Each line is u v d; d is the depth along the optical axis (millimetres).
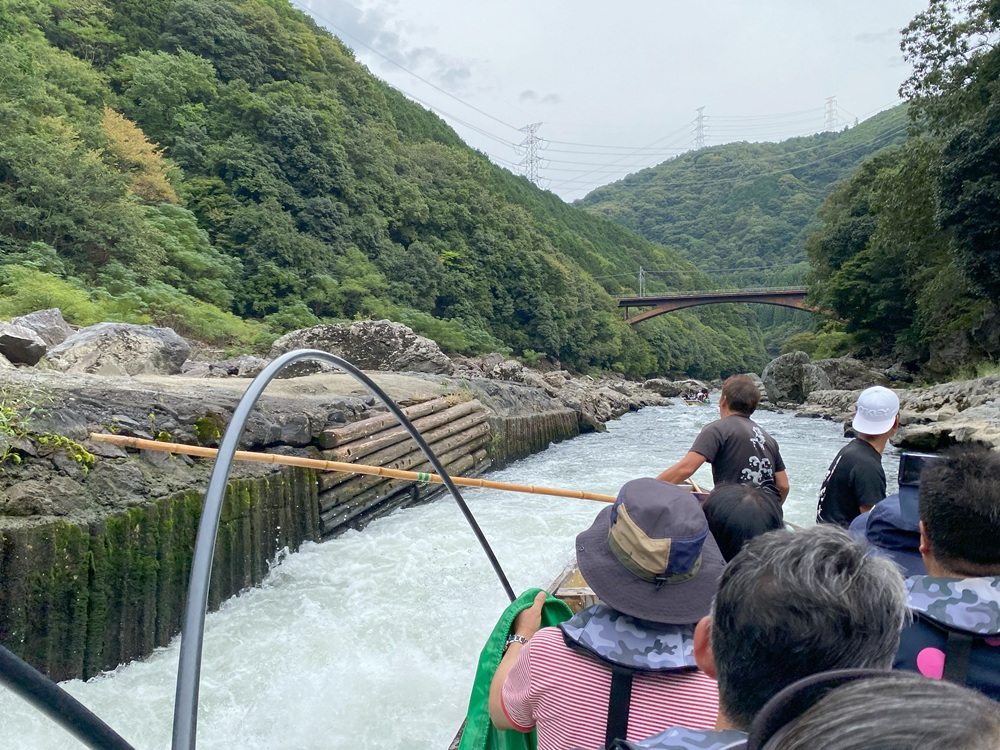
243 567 6527
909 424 16969
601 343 69250
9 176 25453
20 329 9484
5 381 5754
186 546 5910
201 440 6613
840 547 942
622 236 140875
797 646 862
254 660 5195
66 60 38344
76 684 4840
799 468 13438
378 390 2061
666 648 1453
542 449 16875
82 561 4973
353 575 6914
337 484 8234
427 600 6316
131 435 5992
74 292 20875
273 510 7082
